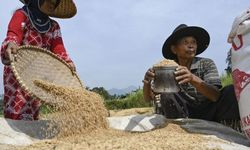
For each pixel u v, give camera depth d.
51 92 1.87
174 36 2.16
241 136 1.89
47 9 2.15
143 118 2.09
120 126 2.06
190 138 1.66
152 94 2.08
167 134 1.73
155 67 1.90
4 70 2.04
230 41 1.78
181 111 2.17
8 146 1.60
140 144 1.51
